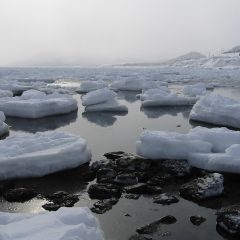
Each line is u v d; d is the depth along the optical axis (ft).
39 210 17.66
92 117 45.75
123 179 20.85
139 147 25.46
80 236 11.12
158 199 18.60
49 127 39.29
